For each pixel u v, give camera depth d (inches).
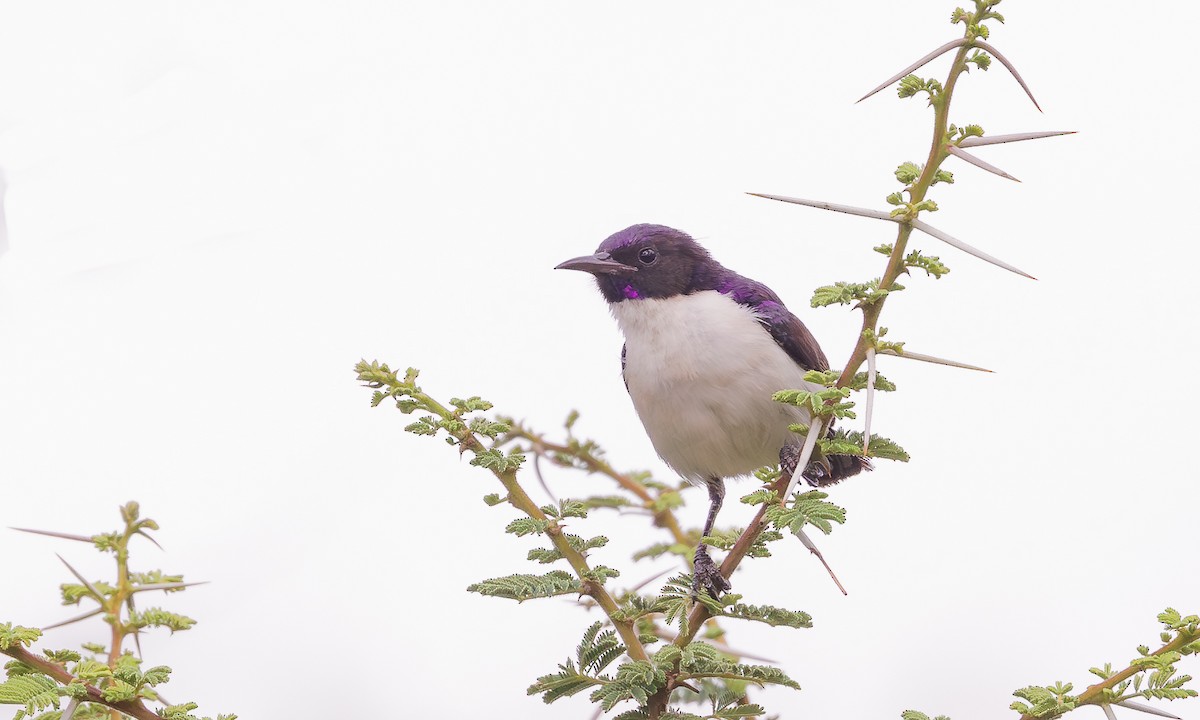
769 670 273.1
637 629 340.8
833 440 280.5
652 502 441.4
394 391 292.0
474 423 293.1
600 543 288.5
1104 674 247.0
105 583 292.0
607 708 265.1
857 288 270.7
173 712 249.0
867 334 274.4
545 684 283.4
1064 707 244.7
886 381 275.7
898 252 268.2
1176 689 237.9
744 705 281.9
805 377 281.1
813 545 281.6
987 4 251.9
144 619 286.7
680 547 426.0
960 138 263.9
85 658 265.7
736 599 284.5
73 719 259.8
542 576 282.2
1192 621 244.1
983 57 256.2
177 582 297.7
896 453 285.9
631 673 269.4
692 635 288.4
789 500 273.0
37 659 249.3
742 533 292.7
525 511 291.9
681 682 275.6
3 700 232.5
